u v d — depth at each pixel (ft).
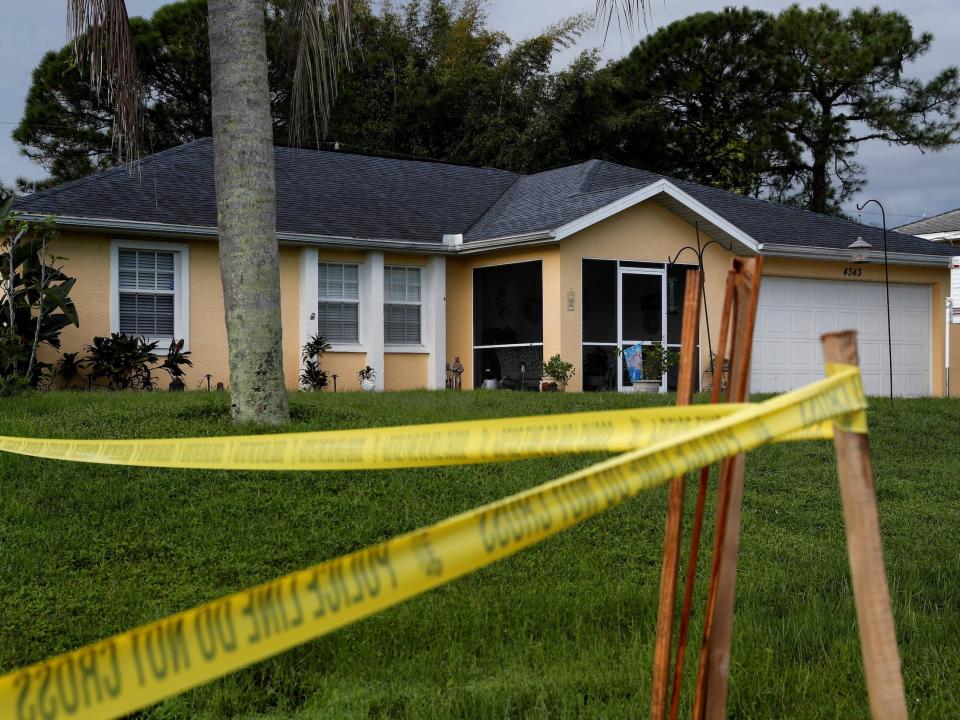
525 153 101.24
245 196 27.43
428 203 62.75
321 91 29.58
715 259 59.36
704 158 113.80
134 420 27.48
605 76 104.17
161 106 105.91
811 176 116.67
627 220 55.83
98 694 4.29
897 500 26.61
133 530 19.06
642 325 58.23
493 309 59.31
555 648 14.25
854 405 5.66
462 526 4.83
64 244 47.03
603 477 5.15
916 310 67.26
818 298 63.26
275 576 17.39
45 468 22.25
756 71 112.57
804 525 23.31
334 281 55.57
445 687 12.73
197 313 50.72
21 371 40.88
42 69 108.17
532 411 33.83
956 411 40.98
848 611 16.03
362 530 19.94
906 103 113.80
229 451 8.19
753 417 5.42
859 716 11.61
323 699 12.35
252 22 27.73
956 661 13.52
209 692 12.53
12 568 16.88
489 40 110.93
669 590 7.92
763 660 13.51
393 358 56.95
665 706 7.98
